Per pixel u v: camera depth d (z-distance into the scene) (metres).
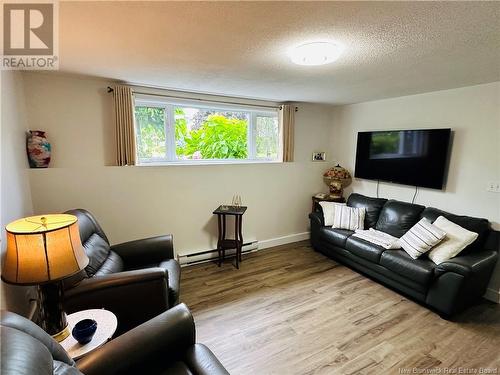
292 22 1.38
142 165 2.93
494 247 2.51
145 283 1.75
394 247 2.79
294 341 2.04
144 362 1.21
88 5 1.20
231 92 3.24
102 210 2.77
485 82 2.62
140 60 2.02
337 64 2.09
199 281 2.96
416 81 2.62
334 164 4.55
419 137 3.16
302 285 2.89
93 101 2.72
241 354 1.91
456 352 1.93
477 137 2.74
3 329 0.77
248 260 3.54
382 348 1.97
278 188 4.01
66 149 2.65
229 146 3.73
